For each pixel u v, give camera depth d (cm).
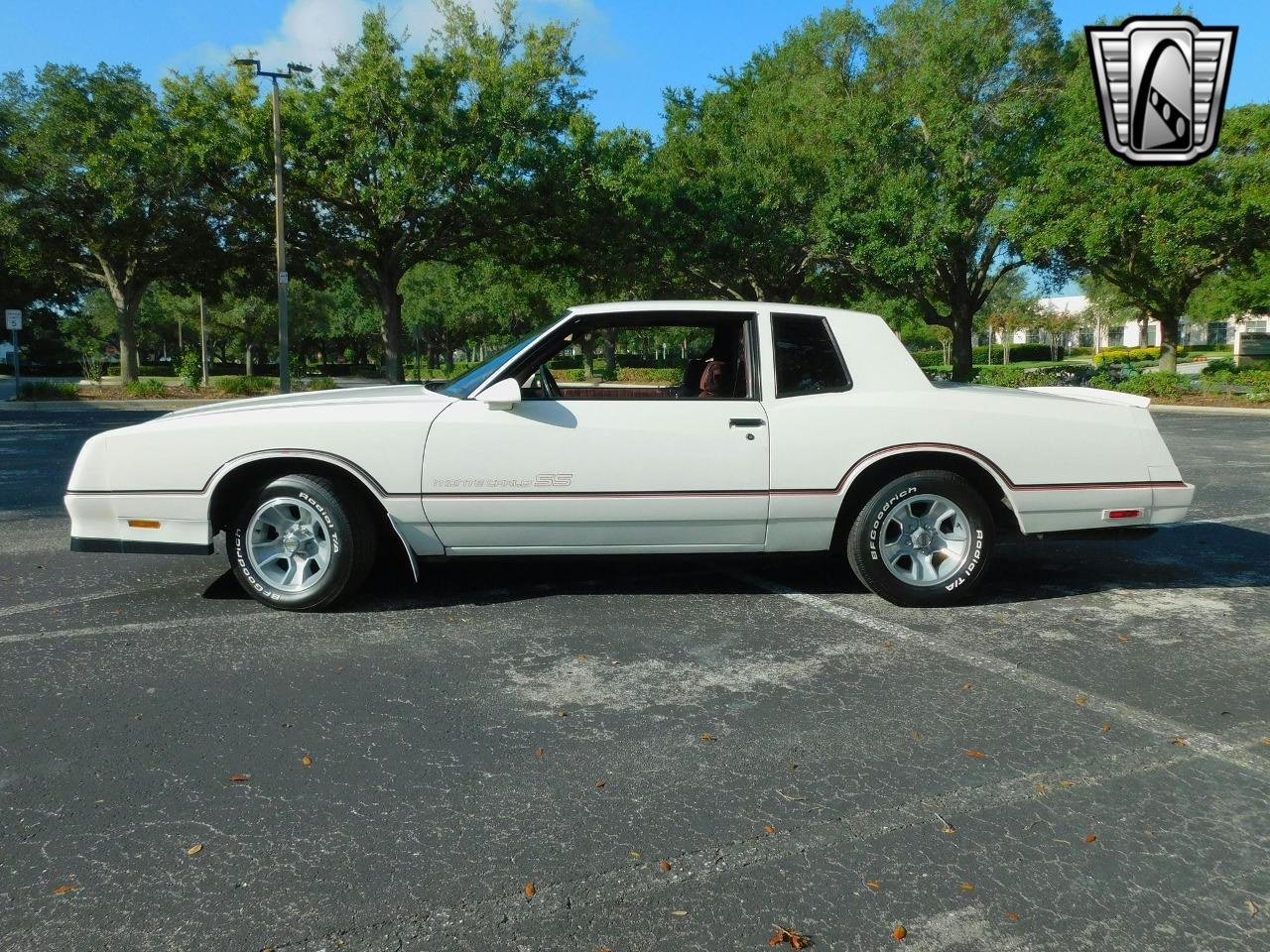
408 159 2458
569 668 414
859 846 268
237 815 283
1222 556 652
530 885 247
